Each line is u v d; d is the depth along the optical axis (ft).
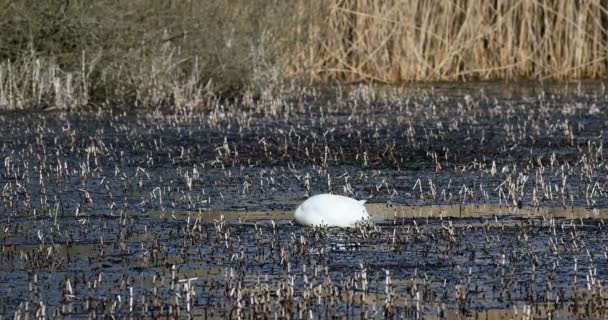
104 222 96.53
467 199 107.14
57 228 93.45
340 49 226.38
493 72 233.35
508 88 214.69
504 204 104.73
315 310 70.64
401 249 86.94
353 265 82.07
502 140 146.00
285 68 208.64
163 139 145.48
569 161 129.39
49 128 154.61
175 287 75.51
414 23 227.81
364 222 94.84
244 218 98.17
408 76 229.04
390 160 130.31
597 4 231.30
